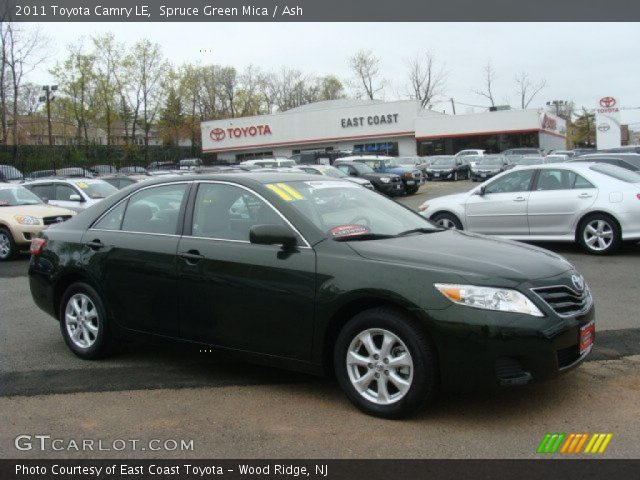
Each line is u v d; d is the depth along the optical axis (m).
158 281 5.15
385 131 51.34
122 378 5.21
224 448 3.90
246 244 4.79
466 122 48.47
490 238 5.11
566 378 4.84
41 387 5.05
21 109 48.53
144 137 54.81
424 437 3.92
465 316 3.90
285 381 5.04
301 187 5.14
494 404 4.38
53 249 5.95
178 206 5.30
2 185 14.16
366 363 4.23
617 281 8.43
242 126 55.12
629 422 4.06
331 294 4.29
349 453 3.76
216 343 4.89
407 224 5.24
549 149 47.06
